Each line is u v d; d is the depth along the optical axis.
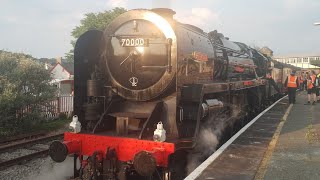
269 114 13.84
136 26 7.13
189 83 7.44
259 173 5.91
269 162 6.56
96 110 7.35
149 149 6.13
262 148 7.69
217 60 9.75
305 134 9.36
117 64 7.33
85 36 7.67
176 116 6.83
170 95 6.93
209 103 7.64
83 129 7.59
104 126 7.18
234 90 10.62
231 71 11.40
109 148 6.30
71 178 7.19
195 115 6.87
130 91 7.17
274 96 22.83
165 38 6.87
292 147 7.81
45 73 14.71
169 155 6.06
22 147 10.30
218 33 11.64
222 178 5.64
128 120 6.80
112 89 7.37
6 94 12.17
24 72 13.77
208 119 7.86
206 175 5.79
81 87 7.67
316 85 18.22
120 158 6.37
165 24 6.90
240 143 8.19
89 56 7.79
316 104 18.36
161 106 6.92
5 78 12.80
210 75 9.16
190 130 6.89
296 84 18.67
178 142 6.24
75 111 7.54
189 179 5.60
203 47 8.60
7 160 8.59
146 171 5.77
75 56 7.57
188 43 7.51
